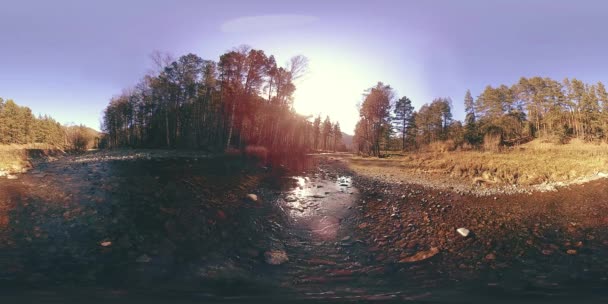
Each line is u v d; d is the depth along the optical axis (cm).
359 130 5388
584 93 5716
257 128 4331
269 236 660
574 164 1652
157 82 3766
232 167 1827
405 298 372
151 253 503
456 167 1964
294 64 3812
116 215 690
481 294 384
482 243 621
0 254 452
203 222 689
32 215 656
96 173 1288
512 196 1134
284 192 1166
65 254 472
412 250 590
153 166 1661
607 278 434
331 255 563
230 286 402
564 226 729
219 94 3934
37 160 2086
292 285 418
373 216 861
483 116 6538
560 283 420
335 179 1656
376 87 4572
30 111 6981
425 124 6275
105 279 396
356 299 367
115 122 5400
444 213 887
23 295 332
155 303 331
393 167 2497
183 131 4053
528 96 6600
